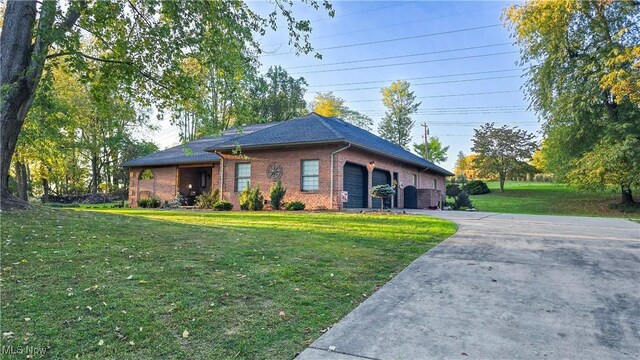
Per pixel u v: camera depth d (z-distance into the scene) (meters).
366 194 16.97
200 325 2.92
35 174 29.41
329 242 6.45
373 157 17.59
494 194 33.22
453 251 5.89
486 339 2.82
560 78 20.77
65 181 37.22
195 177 22.73
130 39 8.24
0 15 12.70
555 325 3.08
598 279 4.34
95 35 8.16
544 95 21.86
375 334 2.91
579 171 20.72
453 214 13.74
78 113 26.98
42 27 6.62
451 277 4.46
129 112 9.74
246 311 3.25
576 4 19.03
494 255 5.61
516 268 4.85
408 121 49.41
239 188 17.28
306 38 7.65
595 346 2.71
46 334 2.63
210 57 7.72
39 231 5.67
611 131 19.55
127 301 3.28
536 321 3.17
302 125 17.25
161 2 7.09
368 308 3.47
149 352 2.47
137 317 2.98
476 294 3.86
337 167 14.78
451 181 37.81
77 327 2.76
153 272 4.14
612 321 3.16
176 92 8.78
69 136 27.06
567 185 24.12
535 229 8.58
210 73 8.57
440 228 8.54
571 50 20.48
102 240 5.49
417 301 3.66
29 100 7.79
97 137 32.81
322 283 4.13
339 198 14.73
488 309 3.45
